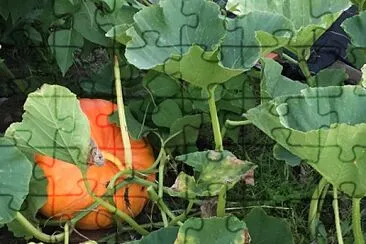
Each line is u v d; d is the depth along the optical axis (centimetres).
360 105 164
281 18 178
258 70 207
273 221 176
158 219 200
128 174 188
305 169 208
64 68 197
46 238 183
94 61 230
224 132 200
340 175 158
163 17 175
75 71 229
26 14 213
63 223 191
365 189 160
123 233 194
